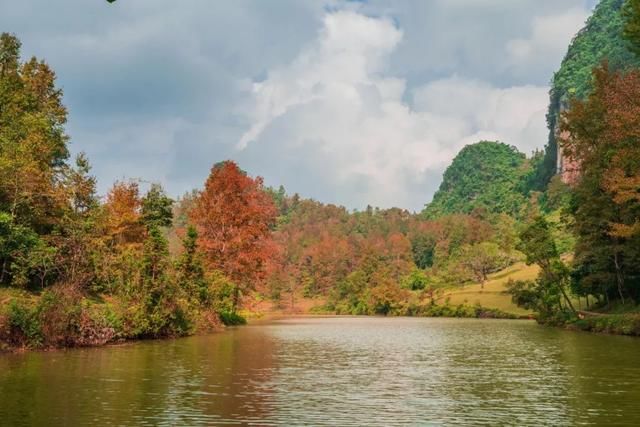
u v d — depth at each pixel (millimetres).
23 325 20828
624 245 42656
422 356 22531
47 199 30812
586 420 10461
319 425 9969
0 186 27781
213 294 40000
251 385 14164
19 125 34031
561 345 27984
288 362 19672
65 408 10961
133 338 27391
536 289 55844
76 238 28688
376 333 40844
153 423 9922
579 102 43094
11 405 11156
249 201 50969
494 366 19031
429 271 155375
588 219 43562
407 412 11109
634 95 35375
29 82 42188
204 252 46875
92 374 15367
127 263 27984
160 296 28656
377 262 140125
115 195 39250
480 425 10062
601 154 40594
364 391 13539
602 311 51719
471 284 120375
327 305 141750
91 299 27016
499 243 129625
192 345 25484
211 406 11445
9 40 40094
